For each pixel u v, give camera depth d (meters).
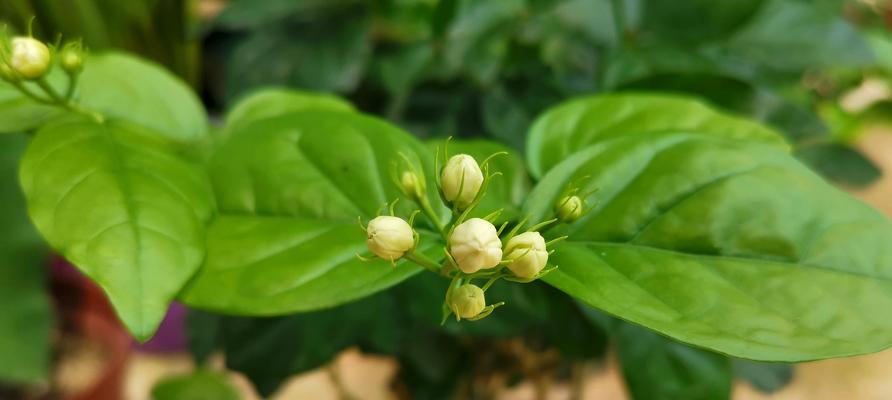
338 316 0.51
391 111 0.58
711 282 0.36
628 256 0.37
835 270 0.36
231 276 0.37
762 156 0.37
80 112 0.40
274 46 0.63
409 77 0.58
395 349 0.51
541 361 0.60
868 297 0.35
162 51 0.71
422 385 0.59
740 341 0.35
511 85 0.58
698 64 0.51
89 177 0.38
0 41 0.39
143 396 0.80
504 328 0.48
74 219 0.37
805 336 0.35
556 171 0.38
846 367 0.83
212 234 0.38
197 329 0.56
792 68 0.59
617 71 0.51
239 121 0.43
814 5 0.60
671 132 0.38
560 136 0.41
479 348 0.59
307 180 0.39
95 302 0.76
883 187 0.95
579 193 0.38
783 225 0.36
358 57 0.61
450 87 0.61
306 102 0.44
